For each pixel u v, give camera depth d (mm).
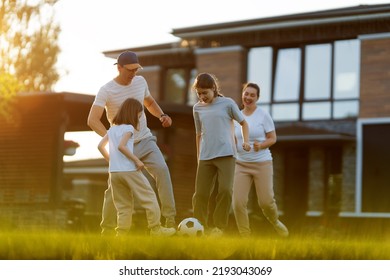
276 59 52469
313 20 49625
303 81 51469
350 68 50125
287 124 51750
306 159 50750
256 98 20297
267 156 20203
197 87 18297
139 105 16484
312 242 10781
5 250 8570
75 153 45500
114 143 16250
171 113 41500
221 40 53719
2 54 50406
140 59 57969
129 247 9234
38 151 39094
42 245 8742
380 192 48719
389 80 48906
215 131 18297
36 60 55000
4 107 38969
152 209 16062
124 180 16062
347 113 50062
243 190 20234
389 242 11453
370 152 49125
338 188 49688
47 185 38812
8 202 39062
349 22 49469
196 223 17250
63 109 37469
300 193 50625
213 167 18672
